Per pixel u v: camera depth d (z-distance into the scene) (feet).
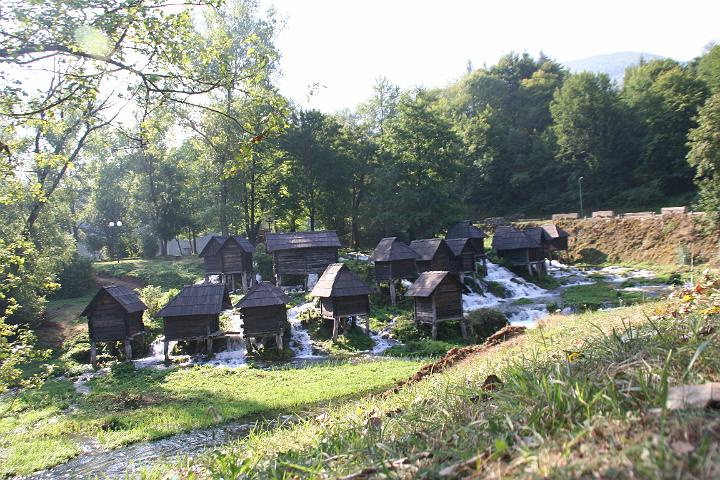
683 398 10.62
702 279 31.14
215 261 144.66
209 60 34.60
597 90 238.07
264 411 58.03
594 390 13.24
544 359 23.30
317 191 188.24
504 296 143.02
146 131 42.19
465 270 143.43
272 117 33.65
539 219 235.40
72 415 62.44
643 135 233.76
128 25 31.09
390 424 18.90
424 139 174.81
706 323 19.29
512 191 261.65
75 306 130.11
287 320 104.83
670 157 219.41
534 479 9.36
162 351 104.73
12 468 44.21
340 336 104.06
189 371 85.51
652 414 10.62
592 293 135.03
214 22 143.84
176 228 192.75
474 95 297.74
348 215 202.08
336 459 15.40
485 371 28.50
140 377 84.53
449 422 16.14
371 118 247.70
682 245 164.55
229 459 18.80
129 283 154.20
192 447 46.78
